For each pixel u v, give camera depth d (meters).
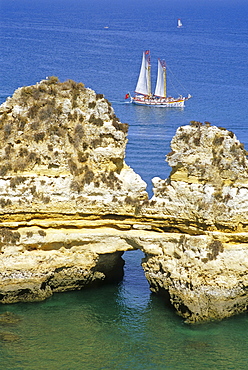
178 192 97.56
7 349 88.38
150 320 97.12
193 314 96.00
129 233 100.38
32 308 99.38
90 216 100.25
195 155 96.94
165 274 99.38
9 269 98.38
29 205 97.62
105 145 101.12
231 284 95.88
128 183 102.50
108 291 105.56
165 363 86.81
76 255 101.44
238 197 94.69
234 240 95.88
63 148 100.00
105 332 93.81
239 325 95.94
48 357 87.06
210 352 89.50
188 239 96.50
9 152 99.56
